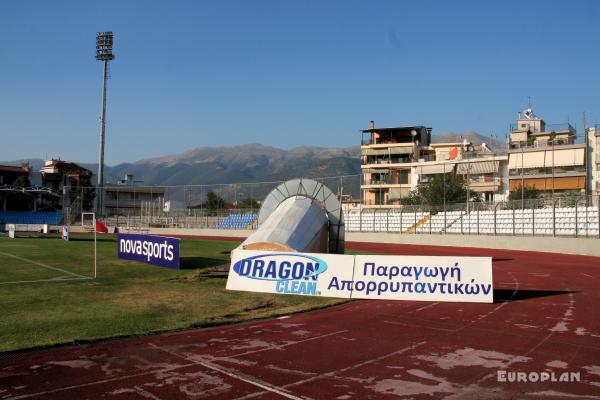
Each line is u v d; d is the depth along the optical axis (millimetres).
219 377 7188
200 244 40656
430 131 90500
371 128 83688
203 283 17422
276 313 12023
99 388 6695
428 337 9734
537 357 8305
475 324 10977
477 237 40219
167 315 11672
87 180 90312
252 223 59344
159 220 70750
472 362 8016
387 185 74312
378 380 7102
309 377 7219
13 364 7734
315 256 15062
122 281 17828
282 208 23922
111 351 8516
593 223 32969
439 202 55406
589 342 9336
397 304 13523
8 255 27438
